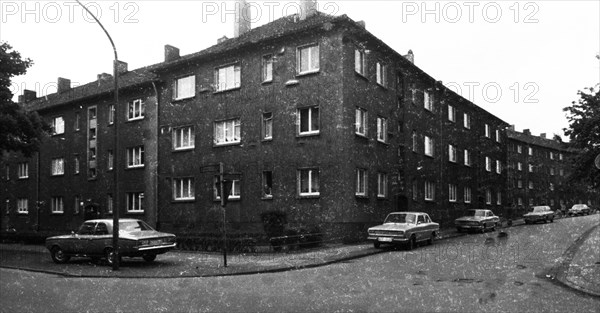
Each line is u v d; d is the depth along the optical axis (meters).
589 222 44.34
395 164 29.28
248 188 26.73
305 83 25.12
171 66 30.42
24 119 25.19
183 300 9.76
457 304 8.89
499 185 50.69
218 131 28.66
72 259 19.44
